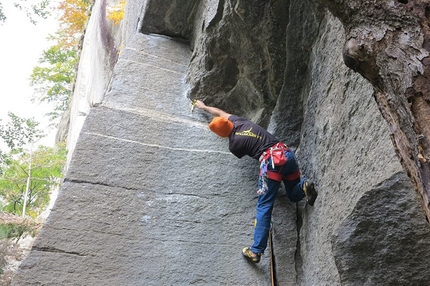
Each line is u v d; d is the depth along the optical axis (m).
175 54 5.68
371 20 1.71
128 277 3.34
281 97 4.48
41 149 13.62
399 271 2.41
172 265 3.49
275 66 4.40
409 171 1.63
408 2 1.60
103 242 3.46
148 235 3.61
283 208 4.03
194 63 5.09
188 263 3.53
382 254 2.47
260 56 4.44
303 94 4.36
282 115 4.45
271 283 3.56
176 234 3.69
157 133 4.39
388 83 1.61
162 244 3.59
